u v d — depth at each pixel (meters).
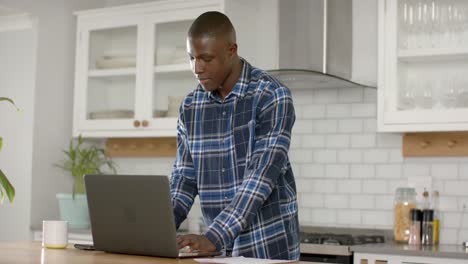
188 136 2.59
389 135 4.30
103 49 4.98
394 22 4.05
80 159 5.07
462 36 3.93
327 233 4.22
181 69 4.67
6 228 4.89
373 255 3.66
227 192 2.50
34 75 4.88
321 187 4.48
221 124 2.51
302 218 4.52
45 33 4.96
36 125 4.88
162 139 5.07
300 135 4.55
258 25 4.71
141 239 2.22
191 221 4.95
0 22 5.04
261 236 2.42
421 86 4.02
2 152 4.95
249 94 2.47
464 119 3.85
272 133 2.39
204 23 2.39
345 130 4.42
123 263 1.98
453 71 3.97
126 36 4.90
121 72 4.89
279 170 2.35
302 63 4.26
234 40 2.45
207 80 2.42
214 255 2.29
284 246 2.45
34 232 4.81
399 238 4.09
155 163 5.14
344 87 4.42
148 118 4.77
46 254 2.23
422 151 4.17
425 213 4.02
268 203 2.44
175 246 2.14
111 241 2.32
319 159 4.49
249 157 2.45
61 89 5.08
